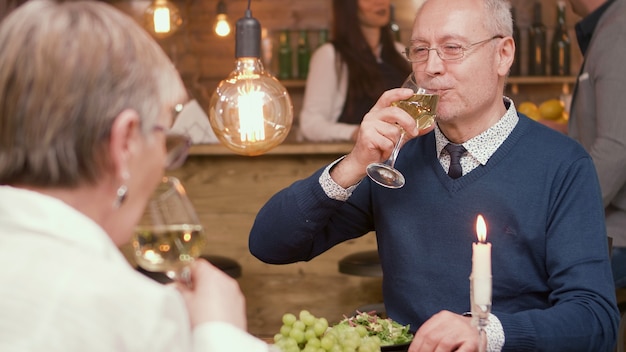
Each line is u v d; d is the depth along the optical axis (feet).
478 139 6.79
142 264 4.32
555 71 18.76
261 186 12.82
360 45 15.99
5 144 3.44
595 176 6.72
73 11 3.51
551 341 5.90
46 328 3.16
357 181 6.79
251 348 3.64
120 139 3.48
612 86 10.87
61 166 3.44
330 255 13.00
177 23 14.34
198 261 4.05
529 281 6.64
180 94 3.78
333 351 5.82
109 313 3.25
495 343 5.78
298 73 19.35
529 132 6.85
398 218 7.06
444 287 6.82
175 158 4.15
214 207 12.89
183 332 3.40
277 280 13.03
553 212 6.61
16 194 3.43
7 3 14.57
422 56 6.80
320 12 19.58
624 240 11.18
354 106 16.08
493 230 6.70
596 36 11.17
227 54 19.93
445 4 6.73
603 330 6.15
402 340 6.33
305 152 12.55
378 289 12.96
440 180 6.91
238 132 5.71
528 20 19.22
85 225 3.43
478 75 6.67
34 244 3.34
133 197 3.69
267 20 19.70
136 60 3.54
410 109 6.43
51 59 3.39
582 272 6.35
